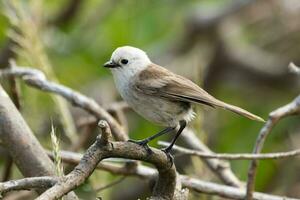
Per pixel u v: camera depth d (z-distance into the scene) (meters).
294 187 14.06
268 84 16.59
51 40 15.91
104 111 10.77
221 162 10.86
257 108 16.28
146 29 16.50
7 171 10.86
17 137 8.98
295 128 14.64
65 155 10.27
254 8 17.16
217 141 14.55
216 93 16.66
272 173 14.02
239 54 16.80
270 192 14.00
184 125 10.11
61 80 15.63
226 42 16.80
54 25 16.33
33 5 12.79
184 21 16.97
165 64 16.47
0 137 9.12
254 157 9.14
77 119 13.85
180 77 10.11
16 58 14.23
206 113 14.02
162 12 16.88
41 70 11.25
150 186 9.11
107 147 6.91
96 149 6.88
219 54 16.67
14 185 6.79
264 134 9.81
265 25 17.42
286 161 14.14
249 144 14.83
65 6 16.28
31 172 8.88
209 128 14.06
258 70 16.61
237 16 17.11
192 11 16.97
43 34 14.19
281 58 16.84
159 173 7.98
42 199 6.37
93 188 10.38
